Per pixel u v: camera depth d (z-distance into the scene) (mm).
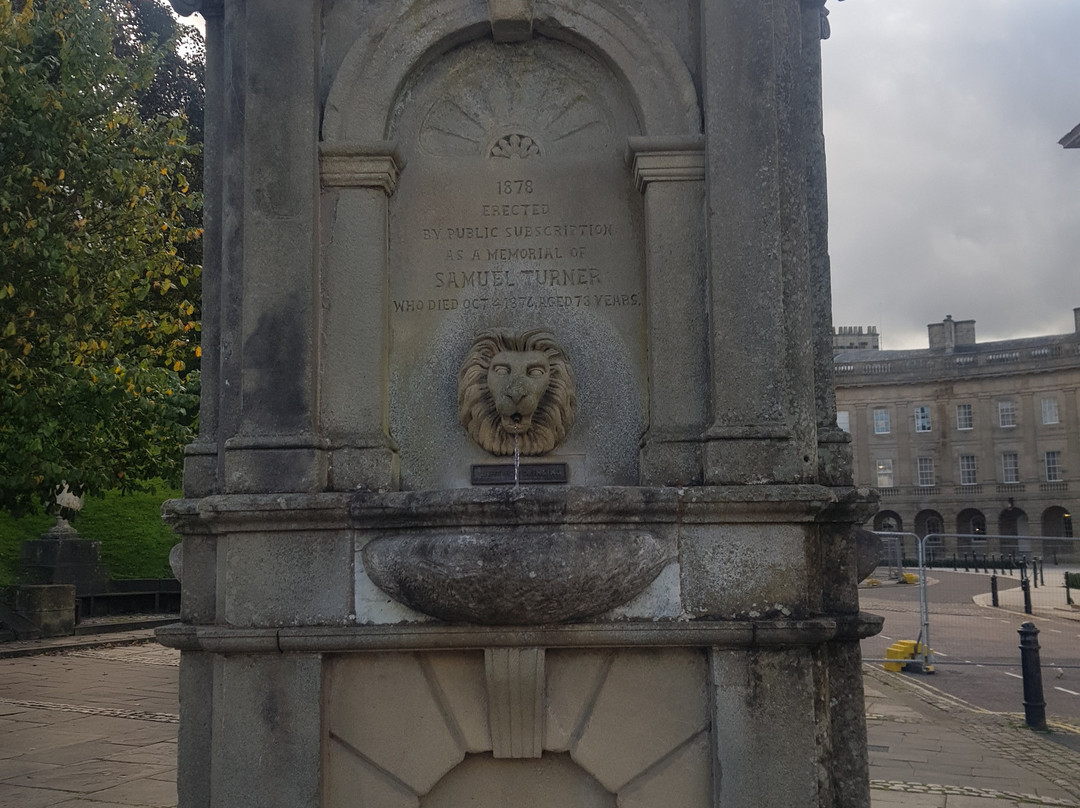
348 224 4414
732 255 4211
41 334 9422
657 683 4043
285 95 4375
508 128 4652
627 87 4520
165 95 19688
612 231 4562
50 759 7996
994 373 58938
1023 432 58000
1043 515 57000
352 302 4375
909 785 6941
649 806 3982
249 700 4000
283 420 4207
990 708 10625
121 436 11164
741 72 4305
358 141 4398
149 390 10602
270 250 4293
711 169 4270
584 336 4500
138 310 11258
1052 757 8055
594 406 4461
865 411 62719
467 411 4375
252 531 4066
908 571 29562
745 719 3922
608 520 3932
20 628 15586
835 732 4184
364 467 4238
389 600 4020
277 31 4406
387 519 4000
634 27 4492
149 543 20188
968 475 59656
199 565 4422
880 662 13727
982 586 28141
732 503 3949
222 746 3994
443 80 4668
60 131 9547
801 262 4348
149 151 10836
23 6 10961
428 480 4418
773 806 3881
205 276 4781
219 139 4844
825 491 3988
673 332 4305
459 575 3689
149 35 19078
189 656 4391
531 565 3672
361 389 4328
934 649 15414
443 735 4047
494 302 4531
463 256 4566
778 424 4109
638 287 4523
